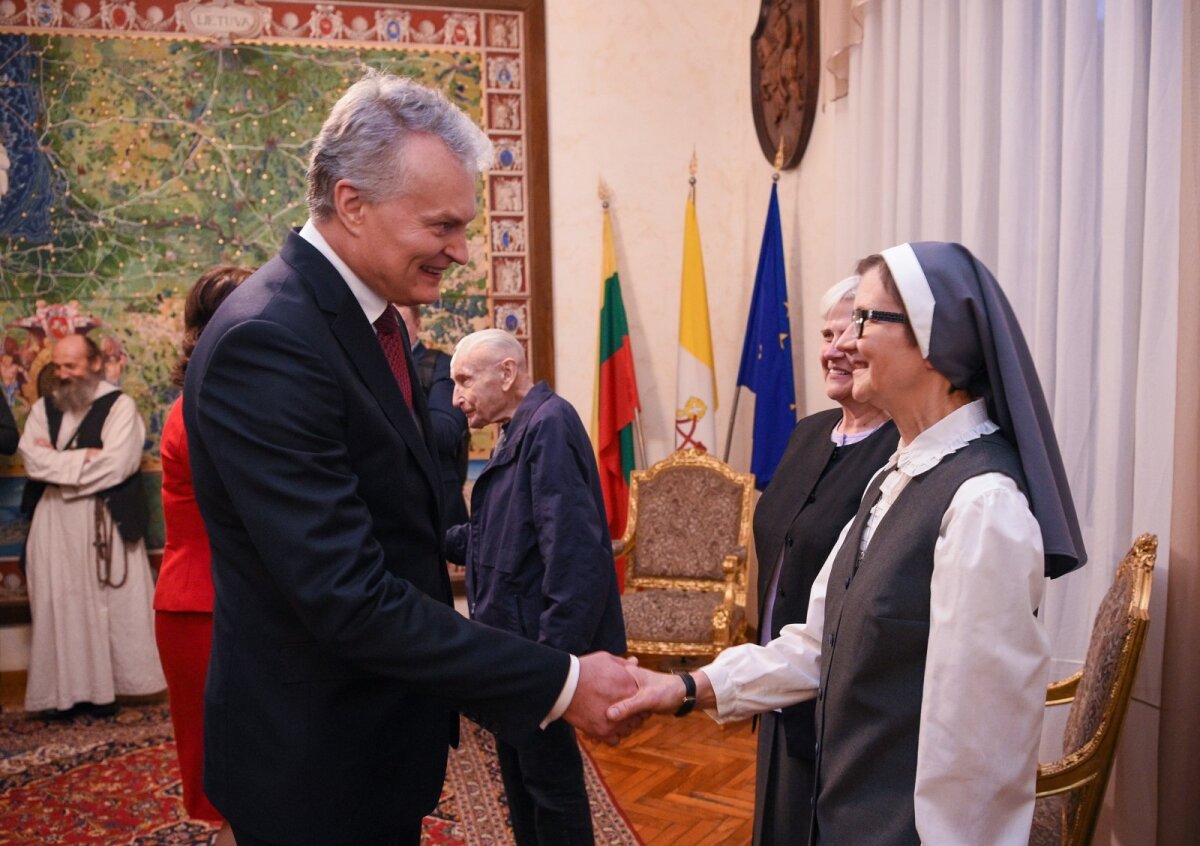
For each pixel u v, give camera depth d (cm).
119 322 468
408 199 139
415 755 153
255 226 479
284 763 141
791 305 479
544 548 239
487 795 343
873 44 376
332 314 141
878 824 134
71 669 420
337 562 133
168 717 423
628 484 503
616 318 501
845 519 203
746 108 520
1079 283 264
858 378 145
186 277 473
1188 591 215
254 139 477
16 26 453
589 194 514
